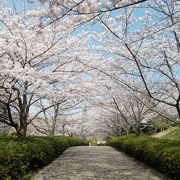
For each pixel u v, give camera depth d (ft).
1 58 34.42
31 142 36.50
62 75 41.32
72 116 101.09
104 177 30.32
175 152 28.48
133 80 42.45
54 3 17.49
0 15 35.29
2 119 40.14
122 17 29.58
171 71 31.12
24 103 40.06
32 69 32.04
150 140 42.16
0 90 36.37
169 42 30.35
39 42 36.27
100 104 66.33
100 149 69.77
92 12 17.92
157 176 30.27
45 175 30.86
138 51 32.71
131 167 37.01
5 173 23.30
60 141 55.36
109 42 34.32
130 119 66.95
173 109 48.34
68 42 39.04
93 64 39.55
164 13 24.75
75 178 29.71
